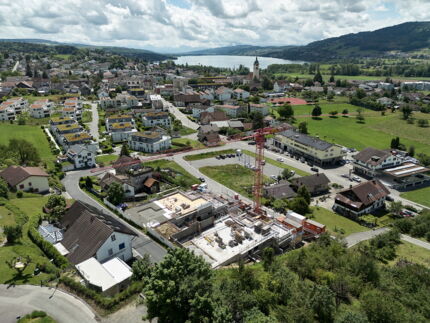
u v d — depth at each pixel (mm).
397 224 83625
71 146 125125
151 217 76875
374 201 92812
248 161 131000
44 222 71250
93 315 41031
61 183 103188
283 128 155125
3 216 69500
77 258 55438
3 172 95062
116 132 151125
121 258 60281
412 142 160125
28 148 112812
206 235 70625
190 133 169000
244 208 88688
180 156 134500
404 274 57219
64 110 175250
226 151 141750
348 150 146750
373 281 53875
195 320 34250
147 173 101000
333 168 126688
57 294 44156
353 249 71000
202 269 38906
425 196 104625
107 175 101062
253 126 171125
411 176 115875
